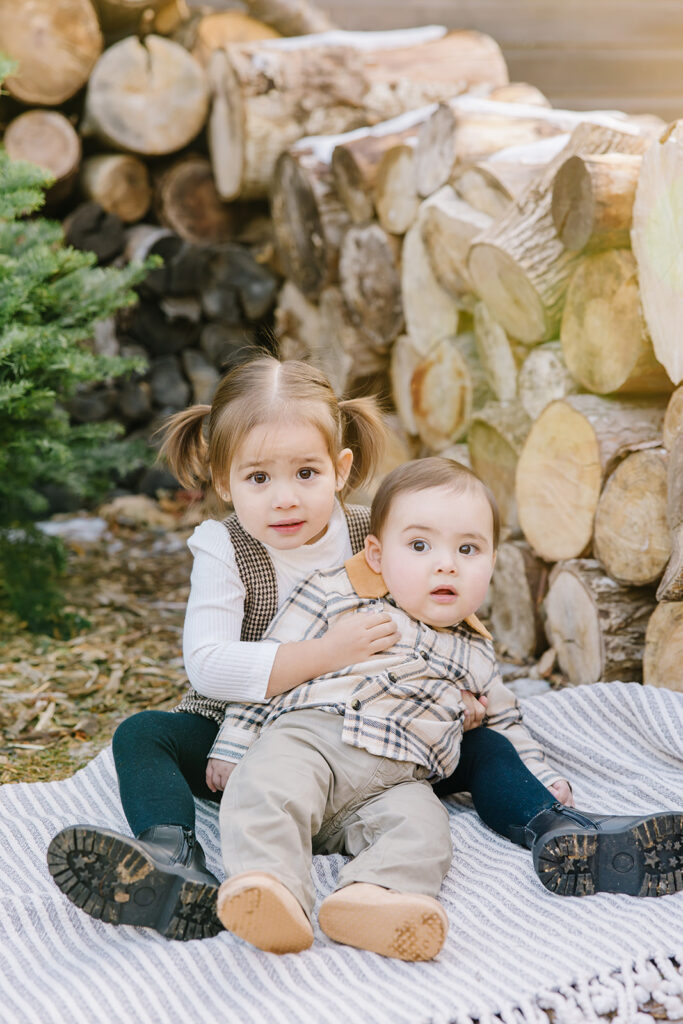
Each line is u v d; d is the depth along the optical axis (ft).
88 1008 4.36
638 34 17.20
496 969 4.69
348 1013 4.35
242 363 6.28
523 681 8.89
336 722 5.56
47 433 9.90
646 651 7.66
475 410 10.48
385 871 4.94
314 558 6.18
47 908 5.12
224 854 4.98
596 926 4.97
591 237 7.84
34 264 9.14
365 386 12.61
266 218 15.84
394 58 14.46
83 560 12.88
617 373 8.05
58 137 14.32
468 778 6.06
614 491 7.93
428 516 5.82
